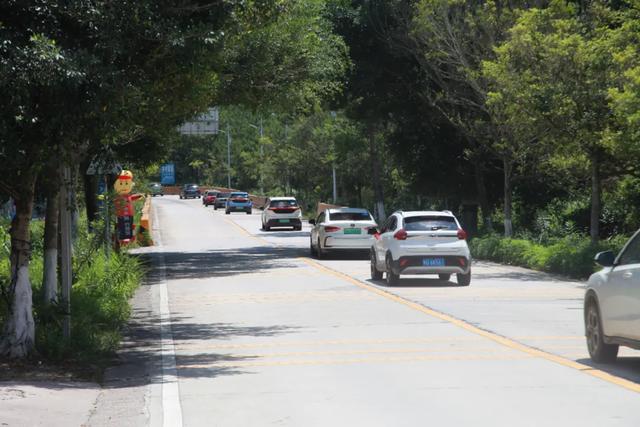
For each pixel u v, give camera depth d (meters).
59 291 54.84
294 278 88.25
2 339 41.16
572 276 87.31
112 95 37.25
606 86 86.06
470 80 108.19
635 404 30.70
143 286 82.69
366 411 30.31
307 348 45.59
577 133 89.56
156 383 36.47
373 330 51.66
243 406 31.67
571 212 141.62
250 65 95.62
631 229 122.38
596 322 39.16
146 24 39.69
